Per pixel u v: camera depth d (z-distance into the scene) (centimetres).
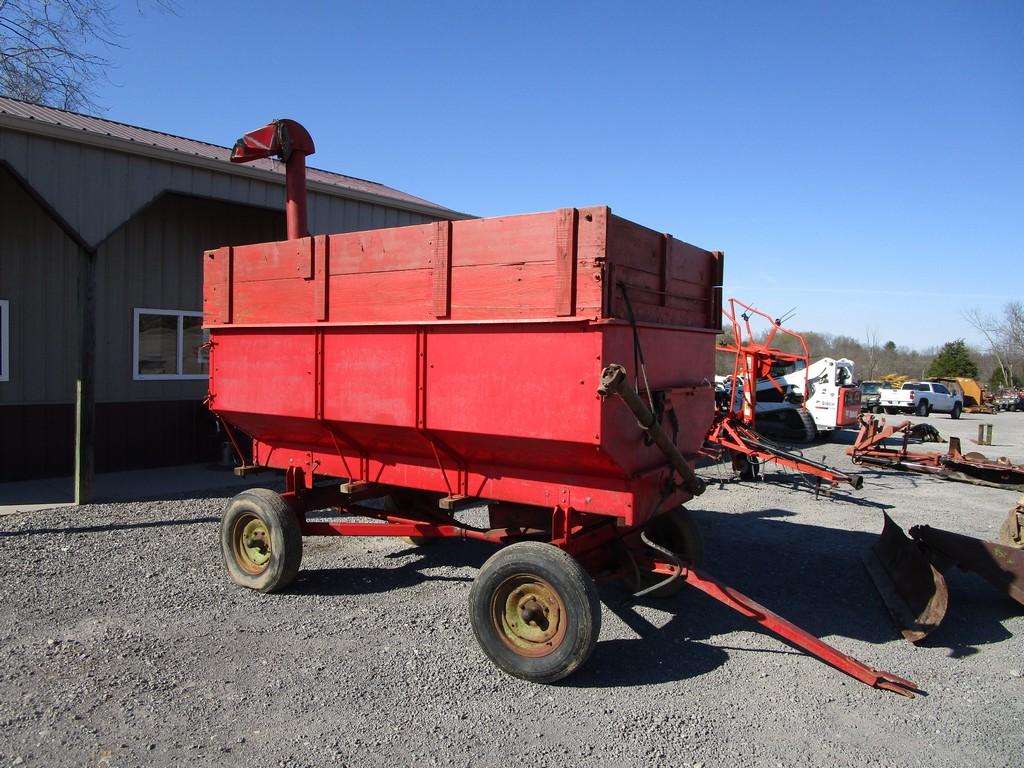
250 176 976
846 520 870
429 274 467
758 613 434
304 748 338
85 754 328
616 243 414
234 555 577
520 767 327
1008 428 2680
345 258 516
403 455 529
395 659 442
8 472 975
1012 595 533
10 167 757
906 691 407
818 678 432
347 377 513
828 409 1786
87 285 827
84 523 757
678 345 504
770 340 1322
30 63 1650
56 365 1016
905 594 545
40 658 430
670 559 481
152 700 381
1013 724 379
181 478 1030
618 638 489
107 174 836
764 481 1145
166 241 1131
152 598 541
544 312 416
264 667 426
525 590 422
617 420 408
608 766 330
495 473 480
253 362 578
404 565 644
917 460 1295
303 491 601
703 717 379
